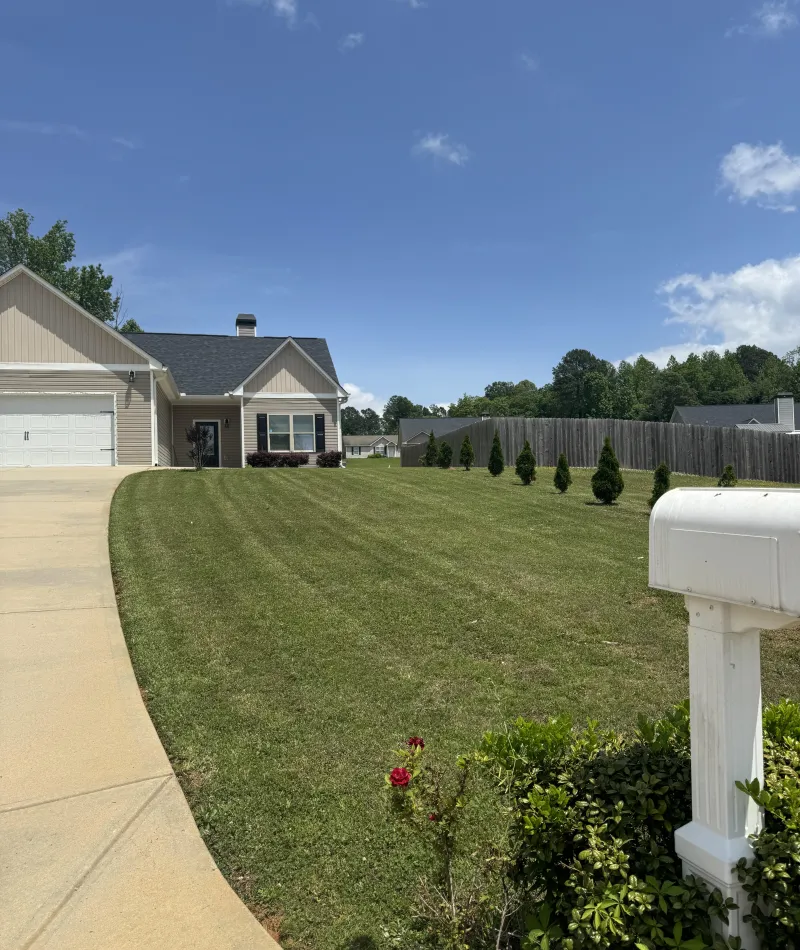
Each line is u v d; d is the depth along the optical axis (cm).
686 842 164
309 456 2195
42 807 286
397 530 859
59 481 1236
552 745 212
